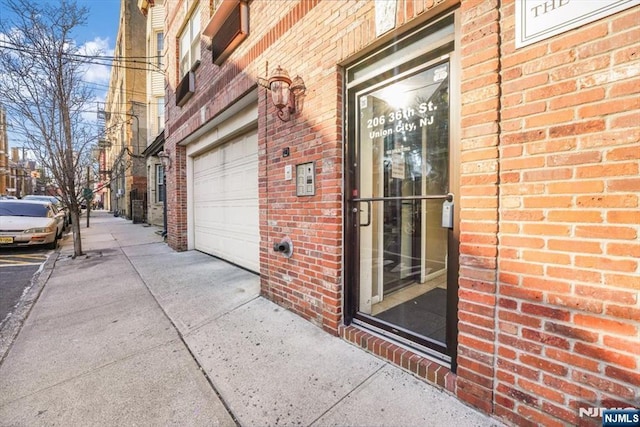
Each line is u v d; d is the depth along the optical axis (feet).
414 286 8.55
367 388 6.96
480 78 5.95
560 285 5.11
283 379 7.38
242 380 7.39
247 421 6.11
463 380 6.37
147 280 15.92
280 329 9.95
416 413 6.15
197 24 20.71
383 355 8.06
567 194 5.01
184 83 20.90
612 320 4.64
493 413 5.93
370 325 9.07
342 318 9.55
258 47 12.82
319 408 6.39
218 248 21.08
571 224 4.98
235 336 9.59
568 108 4.99
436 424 5.84
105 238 32.76
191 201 24.95
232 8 14.16
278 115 11.37
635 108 4.41
